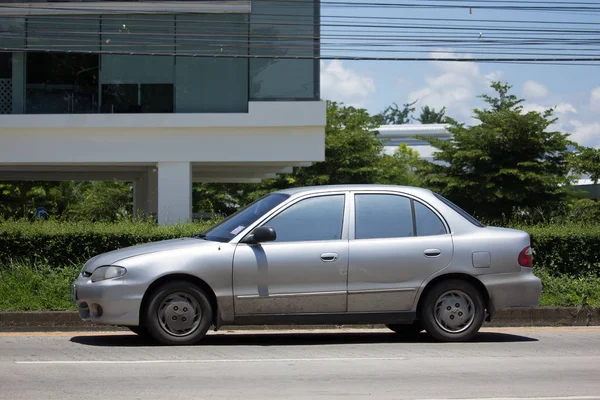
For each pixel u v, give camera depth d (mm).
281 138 19969
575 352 9055
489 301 9477
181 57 19906
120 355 8500
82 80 19875
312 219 9281
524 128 33031
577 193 34781
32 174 26281
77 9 19656
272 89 19906
